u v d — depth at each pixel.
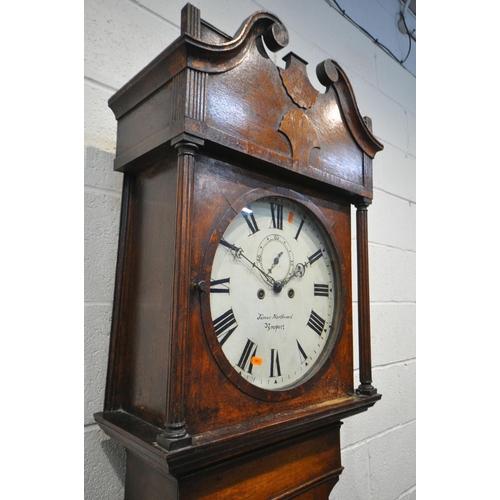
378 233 1.33
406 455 1.34
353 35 1.31
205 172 0.54
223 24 0.90
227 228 0.57
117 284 0.63
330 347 0.70
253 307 0.59
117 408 0.60
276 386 0.61
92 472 0.63
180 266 0.48
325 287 0.72
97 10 0.71
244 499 0.57
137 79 0.58
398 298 1.39
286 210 0.66
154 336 0.55
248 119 0.57
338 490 1.07
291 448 0.65
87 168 0.67
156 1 0.79
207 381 0.52
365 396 0.72
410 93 1.62
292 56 0.66
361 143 0.78
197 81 0.51
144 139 0.57
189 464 0.47
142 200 0.62
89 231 0.66
